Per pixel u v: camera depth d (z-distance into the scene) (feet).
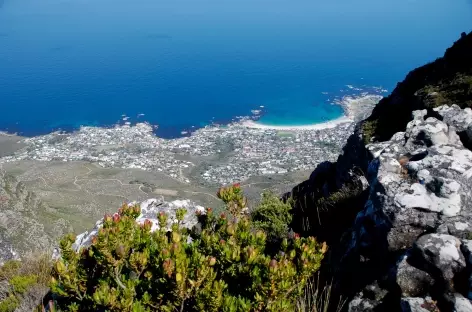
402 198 15.35
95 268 13.97
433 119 21.22
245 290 12.26
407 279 13.42
